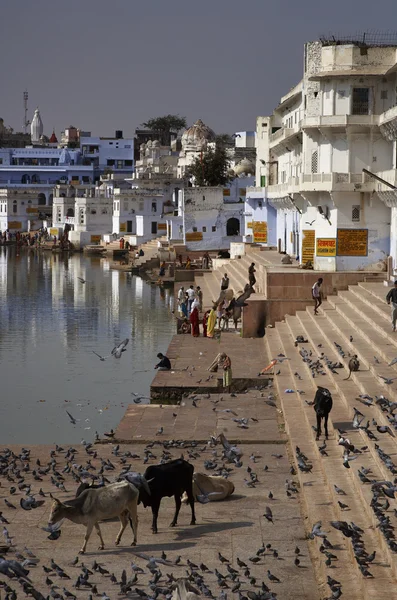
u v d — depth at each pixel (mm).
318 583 15133
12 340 43875
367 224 45500
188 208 78750
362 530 15812
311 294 41844
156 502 17500
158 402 30484
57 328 47844
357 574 15039
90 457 22391
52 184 142500
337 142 46656
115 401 31000
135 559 16297
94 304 58531
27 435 26750
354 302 38938
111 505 16609
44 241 121312
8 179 147750
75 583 15070
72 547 16906
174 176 113500
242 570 15586
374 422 20797
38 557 16391
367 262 45656
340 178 44969
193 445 23172
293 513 18484
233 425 25328
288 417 25141
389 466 17891
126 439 23938
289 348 34688
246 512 18578
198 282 62906
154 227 100312
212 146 105688
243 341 39469
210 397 29062
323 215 46000
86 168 148125
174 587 13891
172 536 17406
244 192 90188
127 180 112250
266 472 21125
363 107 46312
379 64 45812
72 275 80000
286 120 64062
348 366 27641
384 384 25281
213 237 79500
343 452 20984
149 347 41594
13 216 133125
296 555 16219
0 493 19609
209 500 18844
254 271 49094
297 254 56406
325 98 46719
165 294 64438
